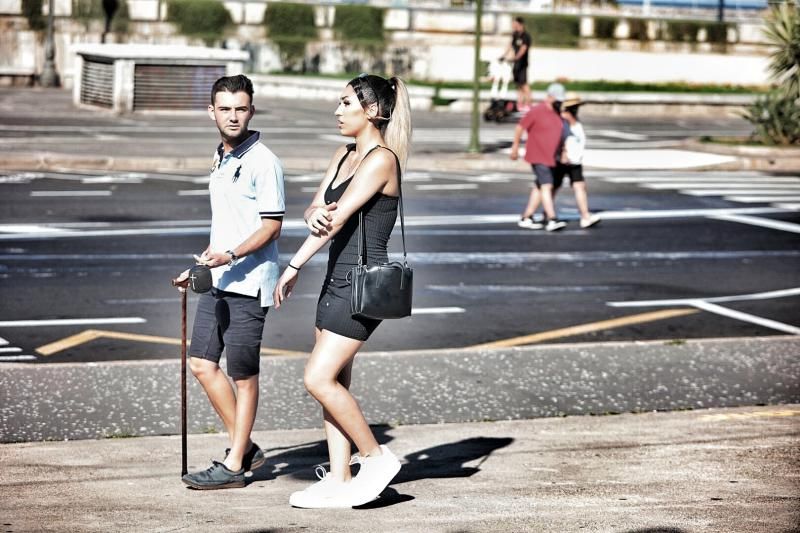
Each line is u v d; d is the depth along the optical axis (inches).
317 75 3344.0
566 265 1144.2
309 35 3511.3
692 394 691.4
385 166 438.0
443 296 993.5
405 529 410.0
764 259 1203.2
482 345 839.7
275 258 495.5
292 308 933.8
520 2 3954.2
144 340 816.9
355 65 3545.8
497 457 542.9
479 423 622.5
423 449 562.9
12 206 1360.7
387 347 825.5
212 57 2497.5
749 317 946.7
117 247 1144.8
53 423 607.8
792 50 2234.3
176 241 1183.6
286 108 2726.4
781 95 2253.9
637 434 589.0
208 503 457.7
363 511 444.5
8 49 3159.5
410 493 475.2
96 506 446.6
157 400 654.5
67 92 2938.0
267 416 632.4
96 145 1879.9
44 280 993.5
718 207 1553.9
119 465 524.4
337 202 445.4
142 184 1578.5
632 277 1095.0
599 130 2581.2
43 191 1483.8
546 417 639.8
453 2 3772.1
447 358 764.6
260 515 435.2
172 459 538.3
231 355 487.8
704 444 563.5
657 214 1482.5
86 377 696.4
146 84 2464.3
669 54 3804.1
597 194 1659.7
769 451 545.3
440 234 1294.3
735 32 3922.2
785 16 2258.9
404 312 440.8
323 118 2527.1
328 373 446.9
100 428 601.3
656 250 1238.9
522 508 442.0
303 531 406.9
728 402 676.1
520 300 987.3
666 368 751.7
